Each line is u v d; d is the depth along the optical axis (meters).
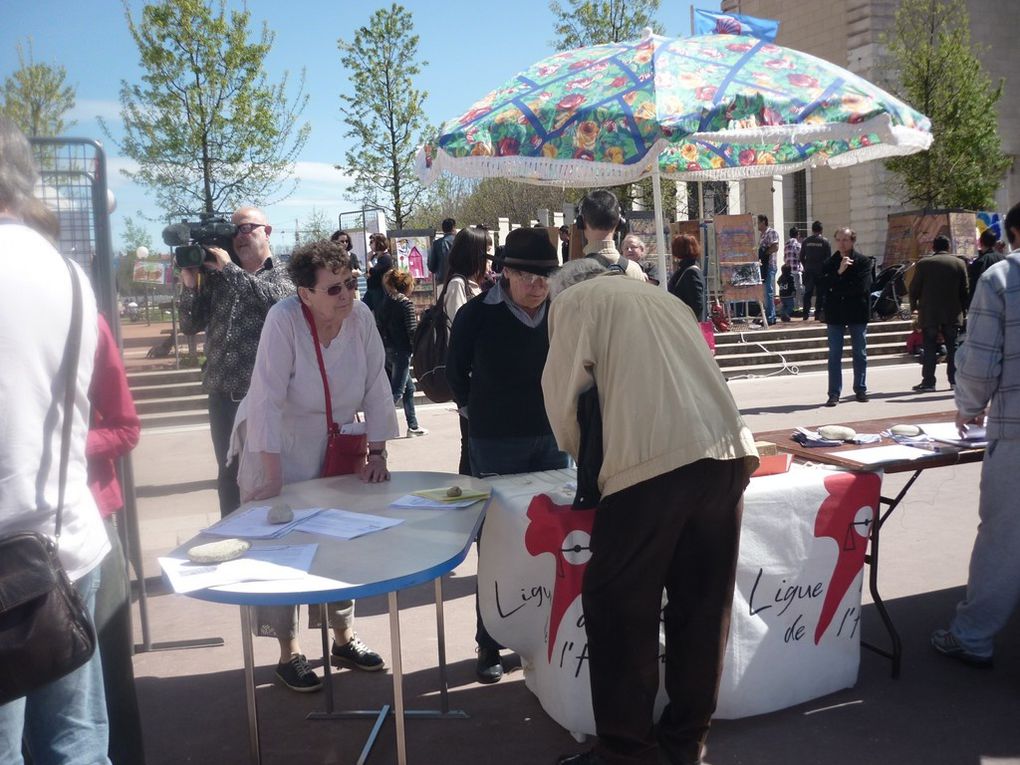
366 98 21.86
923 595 4.25
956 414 3.45
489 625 3.19
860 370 10.10
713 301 15.30
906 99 21.25
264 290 4.53
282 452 3.30
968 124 20.27
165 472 8.02
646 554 2.49
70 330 1.86
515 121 3.29
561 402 2.68
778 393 11.17
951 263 10.53
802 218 25.95
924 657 3.59
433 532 2.59
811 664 3.19
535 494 3.10
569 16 21.42
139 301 17.34
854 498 3.22
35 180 1.99
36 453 1.78
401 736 2.58
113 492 2.43
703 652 2.63
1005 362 3.23
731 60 3.45
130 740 2.51
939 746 2.93
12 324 1.74
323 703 3.41
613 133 3.15
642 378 2.49
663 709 3.01
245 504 2.99
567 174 3.25
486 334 3.52
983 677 3.41
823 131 3.20
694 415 2.46
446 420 9.96
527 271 3.36
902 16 21.78
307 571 2.26
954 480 6.31
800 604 3.15
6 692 1.69
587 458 2.59
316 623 3.72
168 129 16.19
